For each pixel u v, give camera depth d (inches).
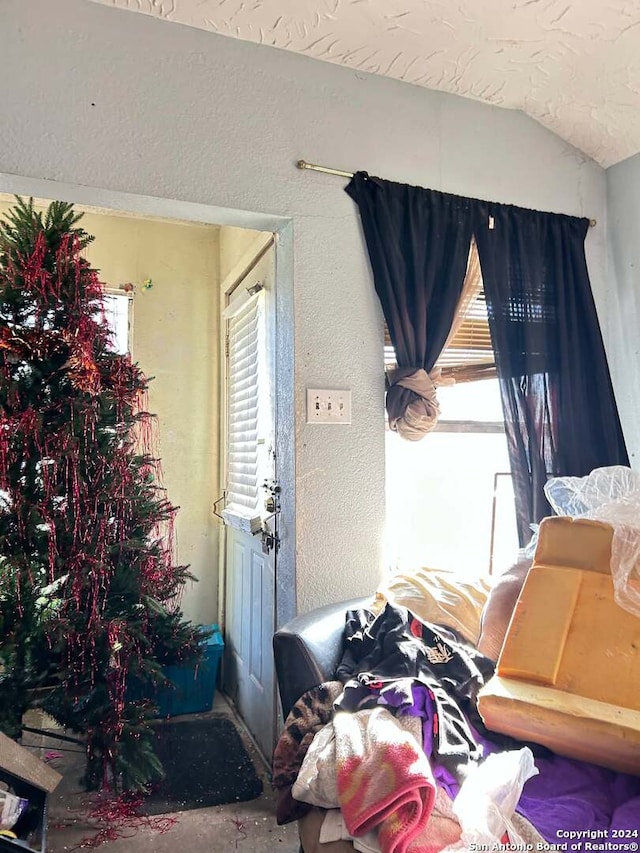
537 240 90.7
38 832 56.4
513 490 85.0
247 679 98.4
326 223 79.3
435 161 86.3
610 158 95.7
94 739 75.2
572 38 75.3
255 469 97.7
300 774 47.9
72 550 75.6
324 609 68.7
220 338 123.6
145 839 69.7
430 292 83.3
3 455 71.9
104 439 79.4
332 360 78.7
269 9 71.0
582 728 47.0
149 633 87.1
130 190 69.6
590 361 91.0
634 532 56.5
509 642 54.7
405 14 71.9
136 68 70.7
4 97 65.0
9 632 72.1
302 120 78.7
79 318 77.2
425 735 48.5
